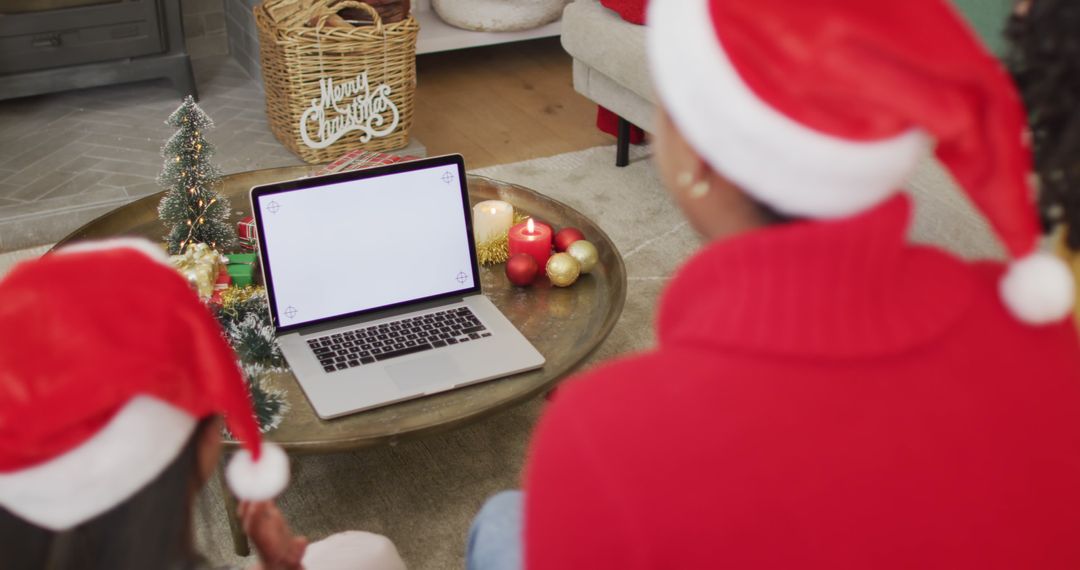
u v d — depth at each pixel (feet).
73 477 2.42
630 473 1.91
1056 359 2.14
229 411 2.62
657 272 8.66
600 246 6.62
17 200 9.29
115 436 2.43
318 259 5.78
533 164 10.66
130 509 2.53
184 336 2.57
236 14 12.46
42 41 10.42
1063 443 2.08
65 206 9.23
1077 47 2.44
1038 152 2.62
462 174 6.06
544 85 12.97
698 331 1.99
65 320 2.39
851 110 1.87
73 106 11.28
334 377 5.33
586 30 9.95
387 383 5.28
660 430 1.92
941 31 1.88
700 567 1.91
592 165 10.67
